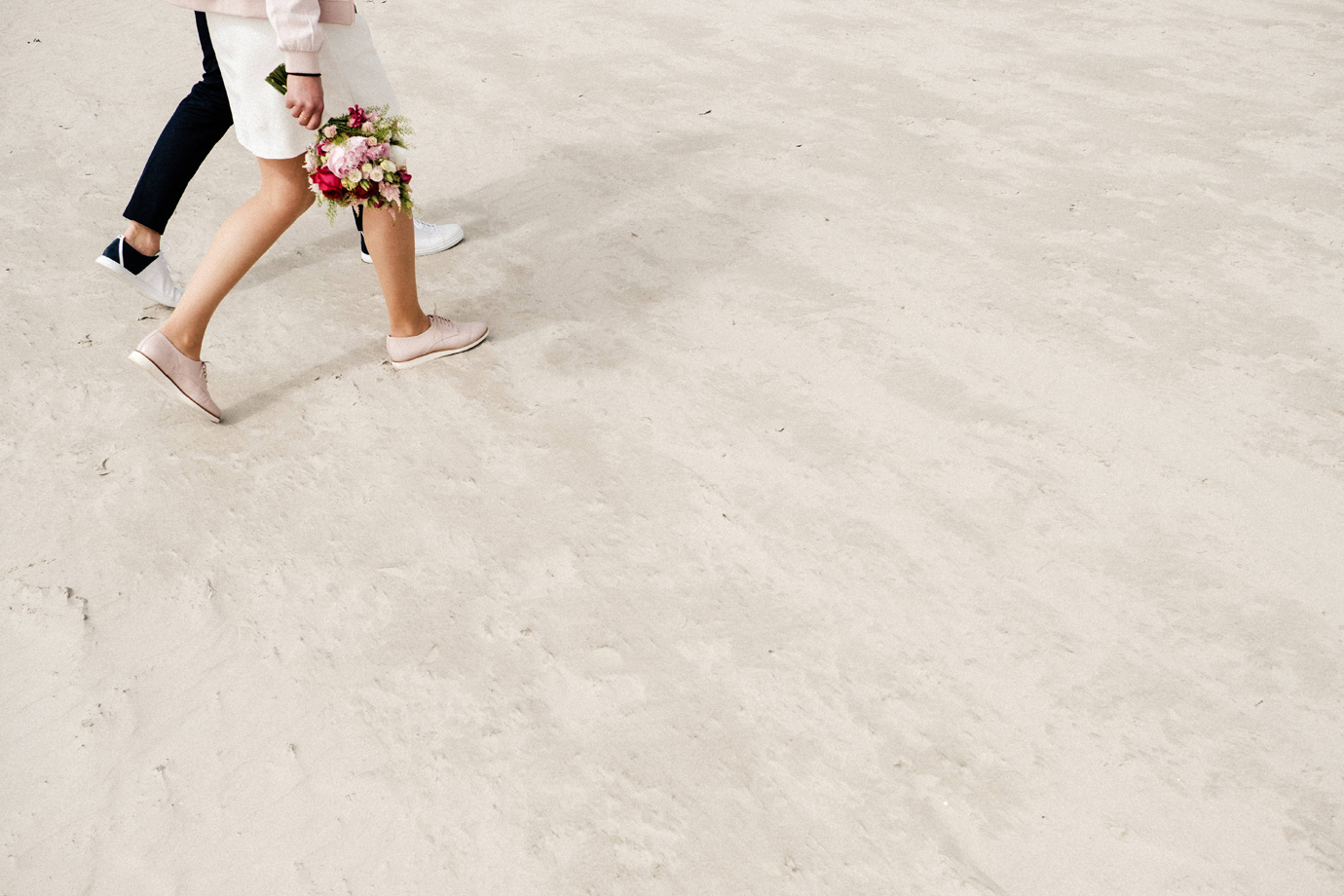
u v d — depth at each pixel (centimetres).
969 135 422
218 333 308
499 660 211
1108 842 179
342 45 234
